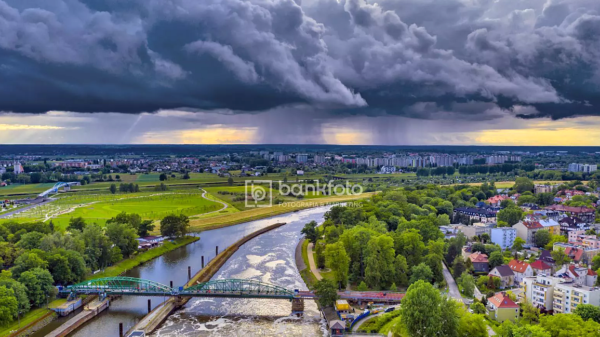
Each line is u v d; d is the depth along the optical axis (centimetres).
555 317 19400
